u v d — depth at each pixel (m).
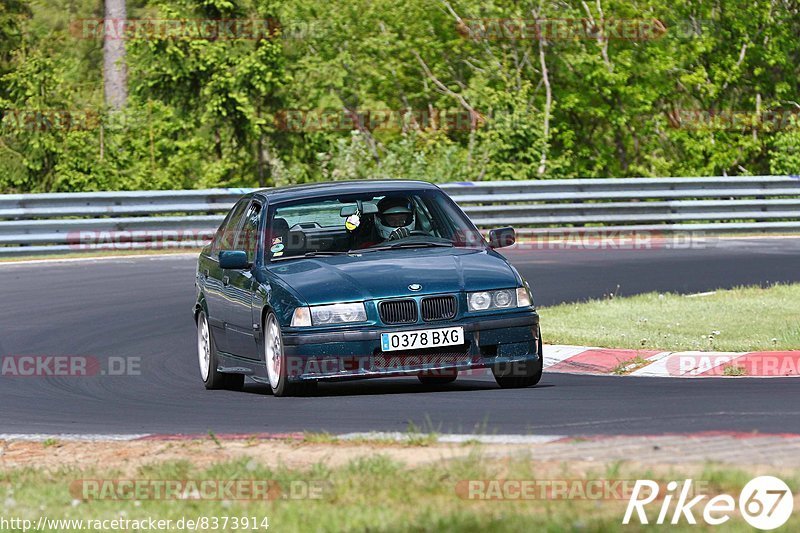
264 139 103.19
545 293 52.72
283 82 99.94
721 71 107.31
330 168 88.56
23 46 99.31
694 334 40.31
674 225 76.06
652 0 107.81
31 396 34.53
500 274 30.80
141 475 21.88
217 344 35.16
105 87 112.06
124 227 69.56
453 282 30.17
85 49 140.62
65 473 22.56
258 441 24.30
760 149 105.25
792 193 78.06
